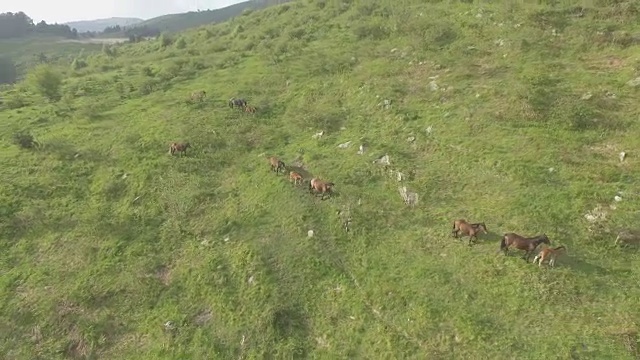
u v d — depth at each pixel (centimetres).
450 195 1706
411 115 2227
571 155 1719
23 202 2017
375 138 2139
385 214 1678
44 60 9256
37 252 1764
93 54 7656
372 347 1230
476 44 2816
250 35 4681
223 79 3344
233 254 1631
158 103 3030
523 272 1317
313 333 1318
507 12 3061
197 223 1838
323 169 2000
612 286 1235
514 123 1953
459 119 2086
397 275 1420
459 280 1352
